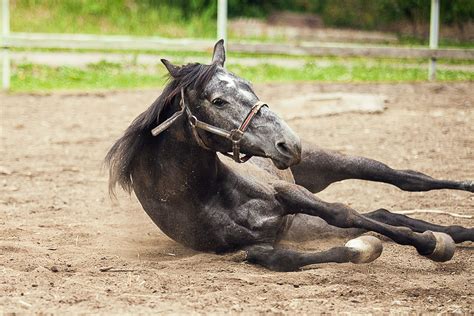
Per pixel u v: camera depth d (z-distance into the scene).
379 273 9.15
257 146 8.53
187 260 9.44
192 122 8.78
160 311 7.63
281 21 46.28
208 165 9.16
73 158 16.80
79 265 9.34
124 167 9.38
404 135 18.30
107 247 10.33
